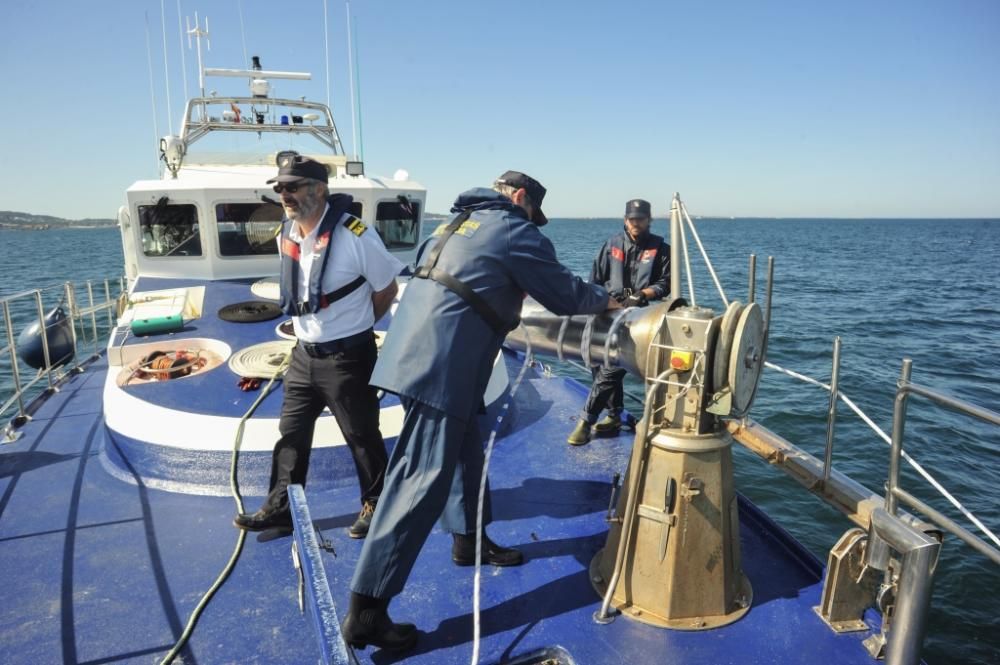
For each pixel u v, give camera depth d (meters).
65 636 2.49
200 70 6.89
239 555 2.98
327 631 1.72
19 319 17.22
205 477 3.54
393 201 6.13
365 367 2.88
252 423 3.51
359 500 3.45
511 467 3.95
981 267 42.12
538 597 2.68
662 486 2.48
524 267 2.36
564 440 4.35
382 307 2.93
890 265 43.25
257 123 7.20
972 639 4.69
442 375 2.26
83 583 2.80
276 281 5.88
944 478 7.32
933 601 5.09
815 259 48.41
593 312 2.57
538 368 6.00
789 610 2.62
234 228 5.79
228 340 4.59
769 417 9.16
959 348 14.70
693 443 2.43
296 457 3.06
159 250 5.72
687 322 2.37
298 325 2.86
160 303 5.06
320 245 2.71
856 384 11.06
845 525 6.14
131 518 3.30
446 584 2.78
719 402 2.37
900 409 2.26
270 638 2.47
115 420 3.83
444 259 2.35
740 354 2.33
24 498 3.51
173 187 5.48
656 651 2.37
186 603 2.67
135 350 4.41
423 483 2.31
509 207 2.43
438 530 3.21
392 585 2.29
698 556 2.48
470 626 2.51
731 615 2.55
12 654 2.40
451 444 2.33
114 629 2.53
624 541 2.56
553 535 3.17
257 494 3.49
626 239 4.56
